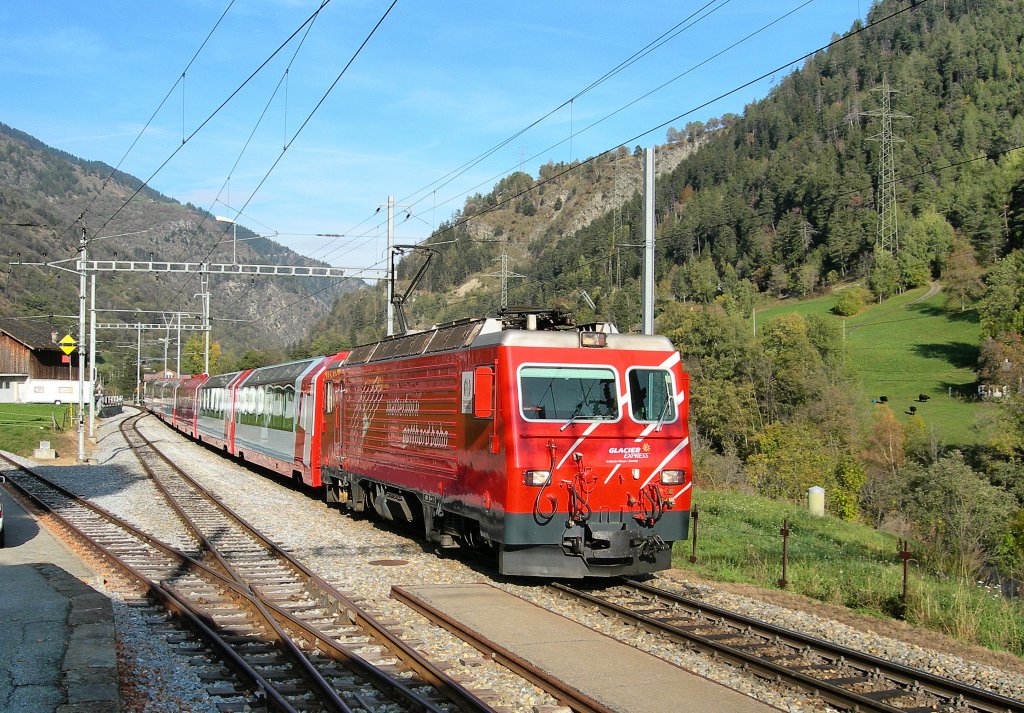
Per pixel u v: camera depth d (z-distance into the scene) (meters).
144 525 16.67
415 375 13.98
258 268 31.00
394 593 10.45
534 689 7.08
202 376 45.06
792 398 58.34
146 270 32.03
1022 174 103.56
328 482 19.36
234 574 11.36
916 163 143.75
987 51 182.25
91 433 40.88
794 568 13.14
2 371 72.75
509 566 10.73
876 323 97.81
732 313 72.62
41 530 15.62
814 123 191.00
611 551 10.83
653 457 11.27
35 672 6.91
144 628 8.76
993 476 44.00
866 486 45.03
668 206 198.75
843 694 7.00
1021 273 78.25
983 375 72.50
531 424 10.74
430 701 6.75
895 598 10.90
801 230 128.62
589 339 11.30
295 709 6.44
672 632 8.81
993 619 10.33
